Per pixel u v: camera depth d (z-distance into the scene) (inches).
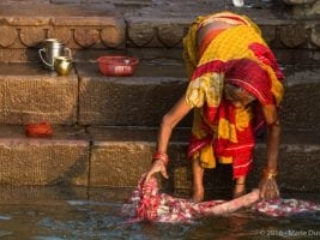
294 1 738.2
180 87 673.0
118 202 611.2
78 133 655.1
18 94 665.6
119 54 732.7
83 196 617.9
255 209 602.5
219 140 602.9
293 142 645.3
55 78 667.4
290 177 641.0
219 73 584.7
